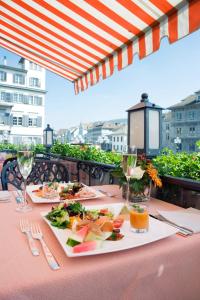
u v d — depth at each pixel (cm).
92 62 313
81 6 209
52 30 273
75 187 148
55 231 85
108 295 65
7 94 2614
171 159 205
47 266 65
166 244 79
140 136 229
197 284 81
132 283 68
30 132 2720
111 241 78
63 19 242
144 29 203
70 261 67
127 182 133
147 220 88
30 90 2717
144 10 178
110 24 217
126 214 104
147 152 221
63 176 216
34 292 57
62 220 90
